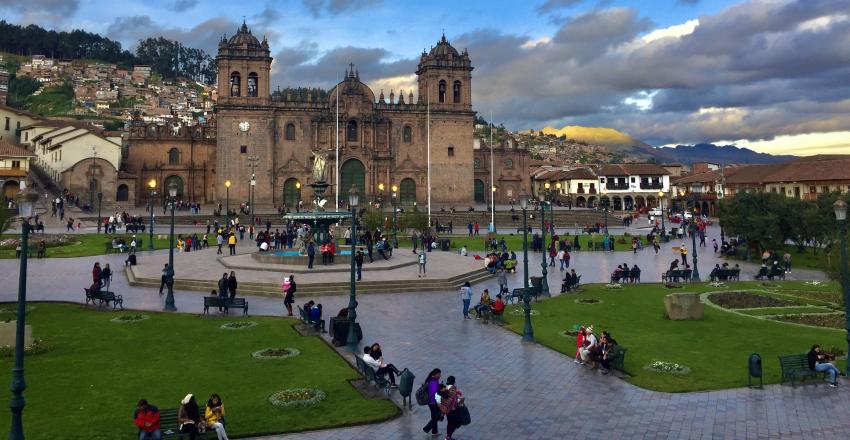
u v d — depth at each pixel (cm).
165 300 3278
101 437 1453
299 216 4681
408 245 6738
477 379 1958
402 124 10588
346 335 2338
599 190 13200
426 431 1524
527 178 12450
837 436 1502
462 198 10656
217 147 9700
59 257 5094
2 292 3494
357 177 10350
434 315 2945
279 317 2852
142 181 10462
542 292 3578
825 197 5600
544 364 2127
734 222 5531
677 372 2014
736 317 2944
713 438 1491
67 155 9612
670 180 14238
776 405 1727
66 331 2534
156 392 1786
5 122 11638
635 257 5631
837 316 2928
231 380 1903
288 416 1606
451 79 10700
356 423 1573
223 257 4775
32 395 1745
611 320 2875
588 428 1554
